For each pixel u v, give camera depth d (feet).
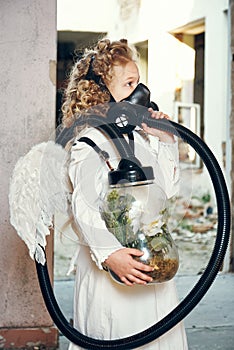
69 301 16.94
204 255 24.97
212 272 8.41
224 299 17.52
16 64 12.75
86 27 33.22
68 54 35.96
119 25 31.63
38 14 12.75
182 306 8.43
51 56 12.85
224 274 20.62
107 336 8.65
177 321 8.40
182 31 30.12
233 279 19.90
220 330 14.67
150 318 8.65
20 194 8.78
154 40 28.94
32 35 12.76
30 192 8.71
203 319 15.61
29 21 12.74
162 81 29.07
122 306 8.60
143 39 28.91
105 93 8.70
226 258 20.85
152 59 28.53
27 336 13.02
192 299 8.41
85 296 8.86
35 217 8.70
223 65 27.71
